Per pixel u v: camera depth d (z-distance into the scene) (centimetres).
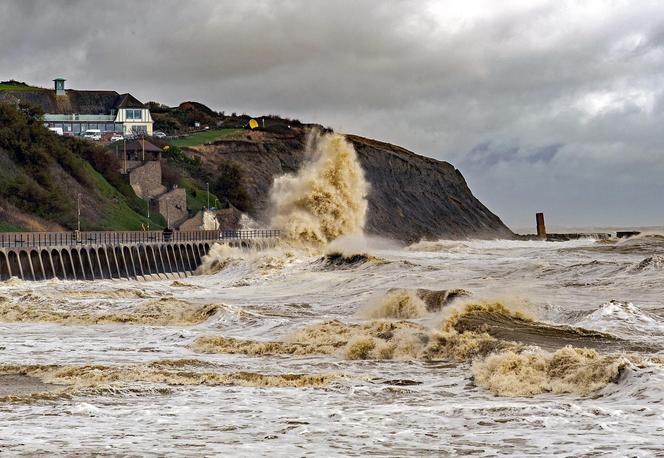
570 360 2830
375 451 1914
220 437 2091
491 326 3912
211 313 5134
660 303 4934
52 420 2345
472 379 2936
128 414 2433
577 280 6075
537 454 1833
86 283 8188
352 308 5441
